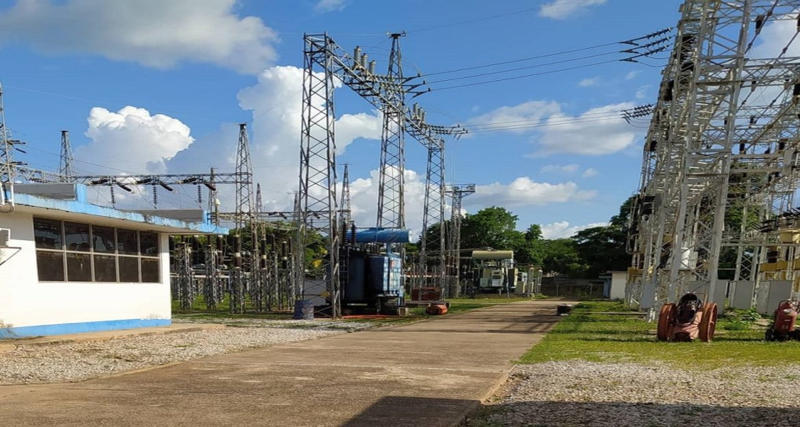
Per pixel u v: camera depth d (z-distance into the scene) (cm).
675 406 784
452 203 6969
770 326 1744
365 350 1515
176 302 4747
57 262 1705
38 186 1800
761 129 2545
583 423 701
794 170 2738
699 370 1108
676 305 1808
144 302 2048
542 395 884
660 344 1620
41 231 1653
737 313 2838
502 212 9925
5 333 1533
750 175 3222
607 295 7538
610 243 8750
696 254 3131
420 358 1338
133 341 1675
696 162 2484
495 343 1698
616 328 2206
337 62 3058
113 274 1919
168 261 2198
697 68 2195
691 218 3152
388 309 3344
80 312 1769
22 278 1583
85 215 1659
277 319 2861
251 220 4347
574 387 942
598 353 1409
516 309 4047
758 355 1320
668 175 2661
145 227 1992
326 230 3634
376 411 773
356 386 964
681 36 2377
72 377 1083
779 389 891
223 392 913
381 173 4150
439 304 3562
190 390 932
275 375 1085
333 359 1322
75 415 754
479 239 9712
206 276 4338
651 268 3247
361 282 3344
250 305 4206
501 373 1102
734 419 705
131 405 816
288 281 3819
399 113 3919
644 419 716
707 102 2419
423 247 5506
